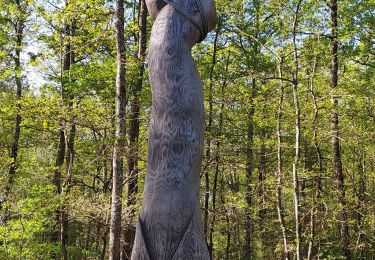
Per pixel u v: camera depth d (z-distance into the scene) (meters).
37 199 10.39
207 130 13.53
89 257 15.19
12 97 11.58
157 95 3.11
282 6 12.51
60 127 11.15
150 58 3.21
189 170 3.01
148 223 2.96
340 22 14.31
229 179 21.67
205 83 13.92
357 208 12.82
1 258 10.19
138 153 11.26
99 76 12.22
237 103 13.37
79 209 10.62
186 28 3.22
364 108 12.45
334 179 13.23
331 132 11.62
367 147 12.31
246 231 17.08
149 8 3.43
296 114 11.23
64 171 12.53
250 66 14.88
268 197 12.91
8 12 14.16
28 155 19.58
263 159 15.49
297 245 11.02
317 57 12.84
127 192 11.83
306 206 12.57
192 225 2.95
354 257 17.08
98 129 11.03
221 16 14.95
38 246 11.12
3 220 10.96
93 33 11.16
